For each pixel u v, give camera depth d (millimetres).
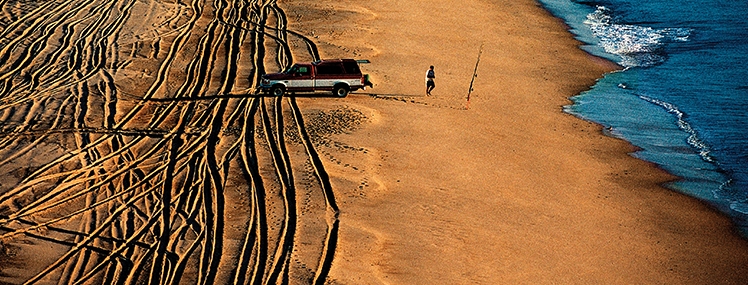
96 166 22469
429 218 20062
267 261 17609
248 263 17531
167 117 26531
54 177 21672
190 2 40844
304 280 16891
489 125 27609
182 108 27438
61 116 26219
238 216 19656
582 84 34000
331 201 20562
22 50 32594
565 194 22500
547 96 31906
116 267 17375
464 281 17375
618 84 34219
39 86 29031
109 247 18188
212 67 31969
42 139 24266
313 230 19016
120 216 19609
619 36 42656
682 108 31297
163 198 20594
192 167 22484
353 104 28422
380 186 21625
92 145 23953
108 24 36375
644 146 27172
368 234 18984
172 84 29906
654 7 49750
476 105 29641
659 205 22453
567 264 18531
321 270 17312
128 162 22766
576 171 24344
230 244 18312
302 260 17672
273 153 23609
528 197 21984
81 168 22312
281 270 17250
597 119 29641
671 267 18938
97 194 20766
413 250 18469
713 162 26062
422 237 19094
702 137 28234
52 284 16688
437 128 26641
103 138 24531
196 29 36656
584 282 17828
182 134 25031
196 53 33469
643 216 21625
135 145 24031
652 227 21000
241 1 41688
